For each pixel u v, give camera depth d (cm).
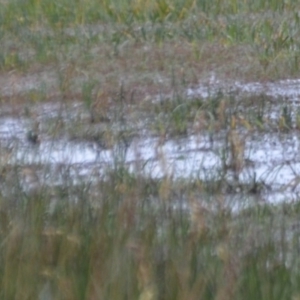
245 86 2412
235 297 1184
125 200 1382
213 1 3228
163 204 1417
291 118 2139
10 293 1223
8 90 2511
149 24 3081
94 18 3228
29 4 3384
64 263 1248
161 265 1235
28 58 2820
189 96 2334
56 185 1612
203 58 2650
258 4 3189
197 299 1166
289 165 1883
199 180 1702
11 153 1848
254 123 2108
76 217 1393
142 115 2206
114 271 1206
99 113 2217
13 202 1499
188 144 2011
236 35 2856
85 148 2012
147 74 2531
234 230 1356
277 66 2530
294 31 2866
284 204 1579
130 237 1295
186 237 1307
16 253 1275
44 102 2395
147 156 1938
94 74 2570
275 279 1230
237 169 1794
